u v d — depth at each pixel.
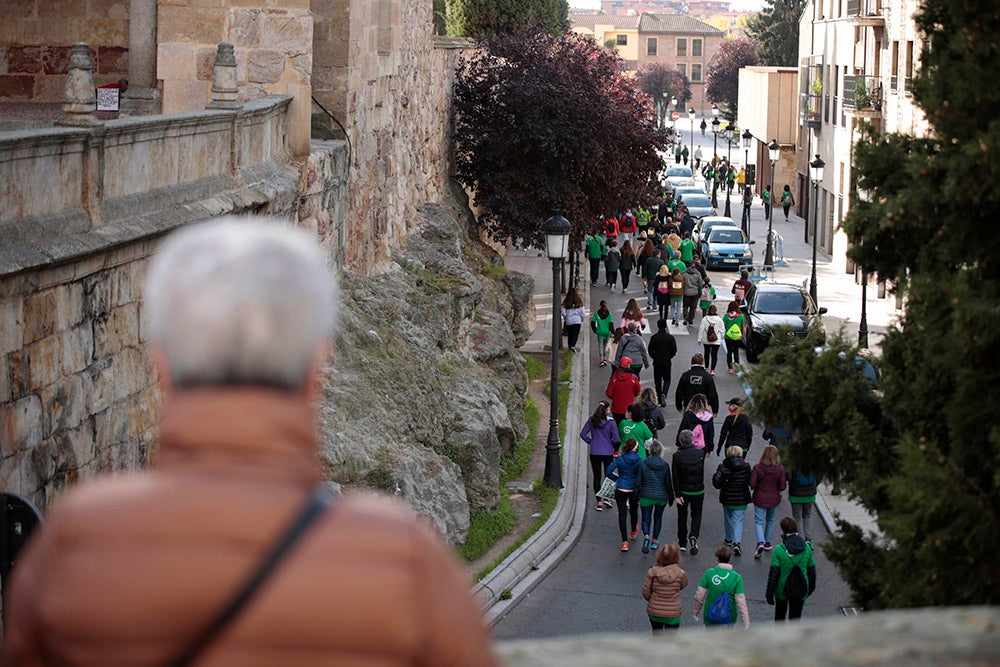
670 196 149.12
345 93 44.72
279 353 3.71
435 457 38.22
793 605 32.44
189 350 3.68
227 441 3.61
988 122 18.27
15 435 18.69
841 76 121.00
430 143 71.50
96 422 21.59
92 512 3.50
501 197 79.94
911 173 18.72
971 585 16.69
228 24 38.25
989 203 17.84
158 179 25.05
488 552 39.12
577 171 80.88
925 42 20.41
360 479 33.47
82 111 21.09
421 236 64.31
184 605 3.39
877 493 20.44
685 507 41.22
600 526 44.31
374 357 39.81
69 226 20.41
